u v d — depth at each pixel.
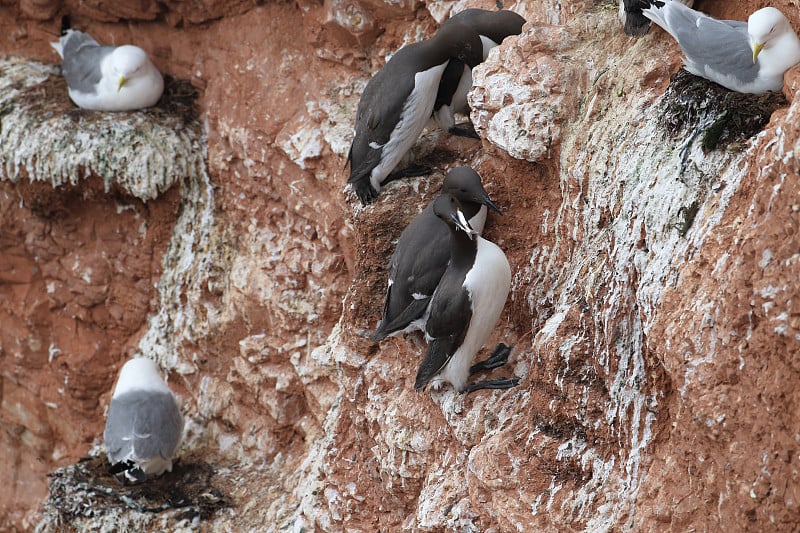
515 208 12.32
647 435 9.57
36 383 19.09
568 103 11.60
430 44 12.75
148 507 15.16
